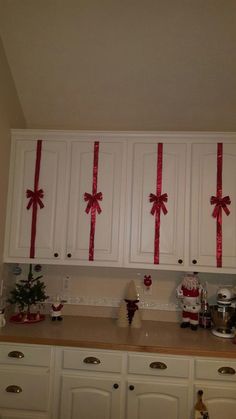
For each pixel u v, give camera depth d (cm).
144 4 202
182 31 214
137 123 271
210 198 240
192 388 200
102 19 211
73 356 207
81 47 228
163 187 244
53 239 246
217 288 262
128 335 223
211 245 237
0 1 206
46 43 228
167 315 263
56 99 261
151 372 202
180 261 237
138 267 240
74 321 253
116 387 203
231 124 264
